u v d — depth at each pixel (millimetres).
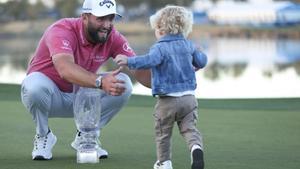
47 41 5523
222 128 7836
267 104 10453
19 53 40469
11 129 7555
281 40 59312
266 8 69438
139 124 8133
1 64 30828
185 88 5219
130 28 70438
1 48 47094
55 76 5754
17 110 9430
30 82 5625
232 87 18047
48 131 5758
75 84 5406
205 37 64312
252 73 24156
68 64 5230
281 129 7762
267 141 6844
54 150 6262
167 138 5277
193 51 5352
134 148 6375
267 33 67062
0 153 6031
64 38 5461
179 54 5250
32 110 5688
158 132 5309
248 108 10039
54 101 5805
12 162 5582
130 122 8320
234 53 39125
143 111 9484
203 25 71312
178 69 5203
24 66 29359
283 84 18906
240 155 6020
